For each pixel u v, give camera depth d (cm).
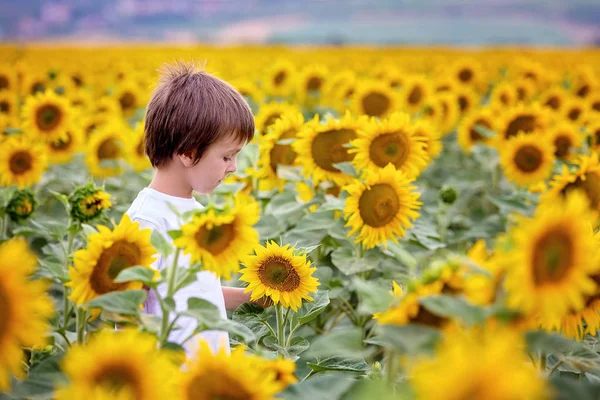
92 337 270
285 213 438
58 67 1535
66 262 346
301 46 3459
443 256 420
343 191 428
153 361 182
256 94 887
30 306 179
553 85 1315
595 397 180
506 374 147
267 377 191
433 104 821
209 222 210
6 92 795
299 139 445
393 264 432
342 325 450
